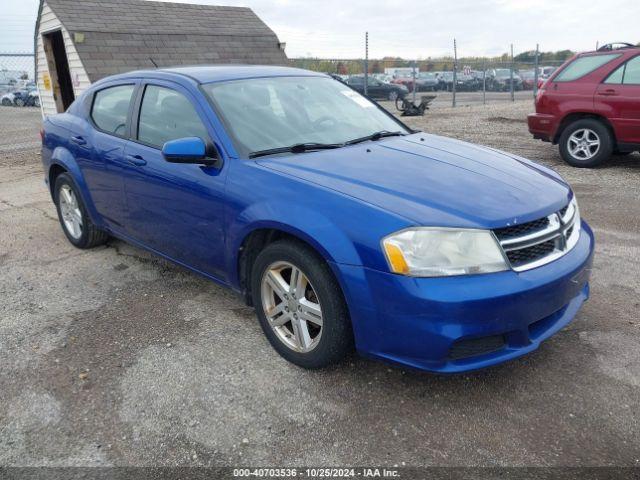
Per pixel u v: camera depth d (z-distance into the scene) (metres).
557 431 2.61
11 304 4.08
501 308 2.53
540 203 2.86
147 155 3.87
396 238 2.56
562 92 8.26
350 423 2.70
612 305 3.83
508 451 2.49
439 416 2.73
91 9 14.57
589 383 2.96
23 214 6.61
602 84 7.88
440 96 27.39
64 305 4.04
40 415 2.81
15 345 3.49
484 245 2.58
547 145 10.16
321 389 2.96
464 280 2.53
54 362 3.28
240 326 3.66
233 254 3.30
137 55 14.38
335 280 2.80
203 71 4.05
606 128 7.96
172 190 3.65
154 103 4.00
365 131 3.93
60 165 4.92
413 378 3.03
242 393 2.94
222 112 3.55
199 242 3.59
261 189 3.08
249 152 3.35
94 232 5.04
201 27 16.55
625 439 2.54
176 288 4.28
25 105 32.50
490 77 30.94
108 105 4.51
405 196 2.79
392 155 3.38
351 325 2.86
